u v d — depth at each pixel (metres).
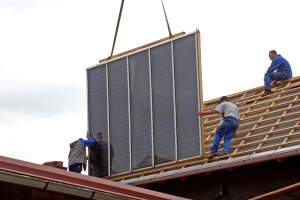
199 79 18.83
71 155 20.88
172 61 19.62
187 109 18.98
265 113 20.19
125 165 20.22
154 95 19.92
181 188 19.53
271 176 18.00
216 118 21.88
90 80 21.94
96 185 10.39
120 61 21.14
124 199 10.62
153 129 19.73
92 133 21.41
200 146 18.47
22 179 9.47
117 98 20.94
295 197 15.08
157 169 19.41
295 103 20.05
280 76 21.47
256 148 18.36
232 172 18.69
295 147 17.19
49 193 10.41
